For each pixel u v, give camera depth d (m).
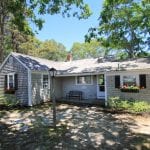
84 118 14.36
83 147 8.69
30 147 8.77
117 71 18.59
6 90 21.66
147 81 17.30
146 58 21.11
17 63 21.09
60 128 11.79
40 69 21.45
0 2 20.34
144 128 11.59
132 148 8.55
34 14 19.39
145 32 30.86
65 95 24.19
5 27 30.73
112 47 33.56
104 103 19.44
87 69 21.28
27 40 36.28
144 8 27.64
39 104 20.97
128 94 18.20
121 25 30.33
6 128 12.00
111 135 10.34
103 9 25.11
